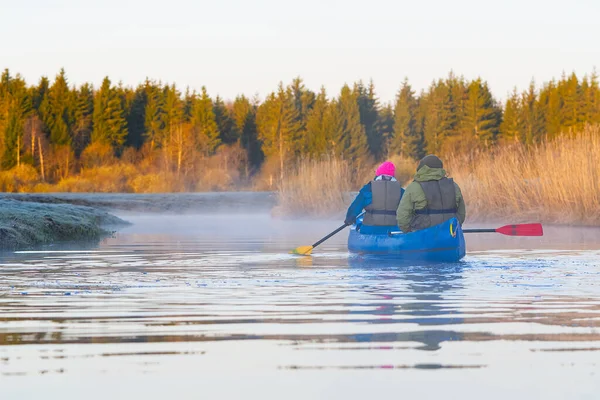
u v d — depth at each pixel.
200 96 116.69
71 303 7.26
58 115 108.94
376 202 12.58
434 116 109.25
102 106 108.56
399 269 10.53
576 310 6.74
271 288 8.41
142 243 16.03
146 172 93.19
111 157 103.44
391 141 114.12
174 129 104.62
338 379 4.39
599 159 21.88
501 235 18.64
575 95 108.38
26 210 18.19
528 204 23.06
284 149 105.88
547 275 9.68
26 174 93.69
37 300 7.48
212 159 97.62
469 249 14.08
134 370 4.61
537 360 4.79
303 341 5.39
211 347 5.21
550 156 23.19
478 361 4.77
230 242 16.33
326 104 111.50
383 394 4.11
